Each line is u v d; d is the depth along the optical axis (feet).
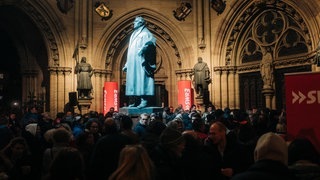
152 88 56.29
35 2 84.28
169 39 96.07
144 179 12.27
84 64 85.35
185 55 93.76
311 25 72.49
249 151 21.52
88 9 90.53
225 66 89.86
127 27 94.32
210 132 22.75
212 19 91.71
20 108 95.71
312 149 14.58
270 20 84.38
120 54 96.53
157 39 97.40
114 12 93.20
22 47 95.55
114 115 55.06
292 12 77.82
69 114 61.82
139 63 55.52
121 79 96.89
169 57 97.66
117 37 94.07
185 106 86.89
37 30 89.40
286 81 20.80
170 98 97.30
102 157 22.63
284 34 81.35
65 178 13.60
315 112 19.88
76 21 89.51
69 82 88.28
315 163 14.53
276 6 81.30
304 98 20.18
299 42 78.38
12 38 94.89
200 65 87.81
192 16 94.43
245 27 88.84
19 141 25.13
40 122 47.96
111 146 22.75
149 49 55.57
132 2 93.81
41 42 94.73
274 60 82.89
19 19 90.02
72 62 88.99
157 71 98.07
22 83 96.02
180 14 93.76
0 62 99.50
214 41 90.79
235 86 90.58
